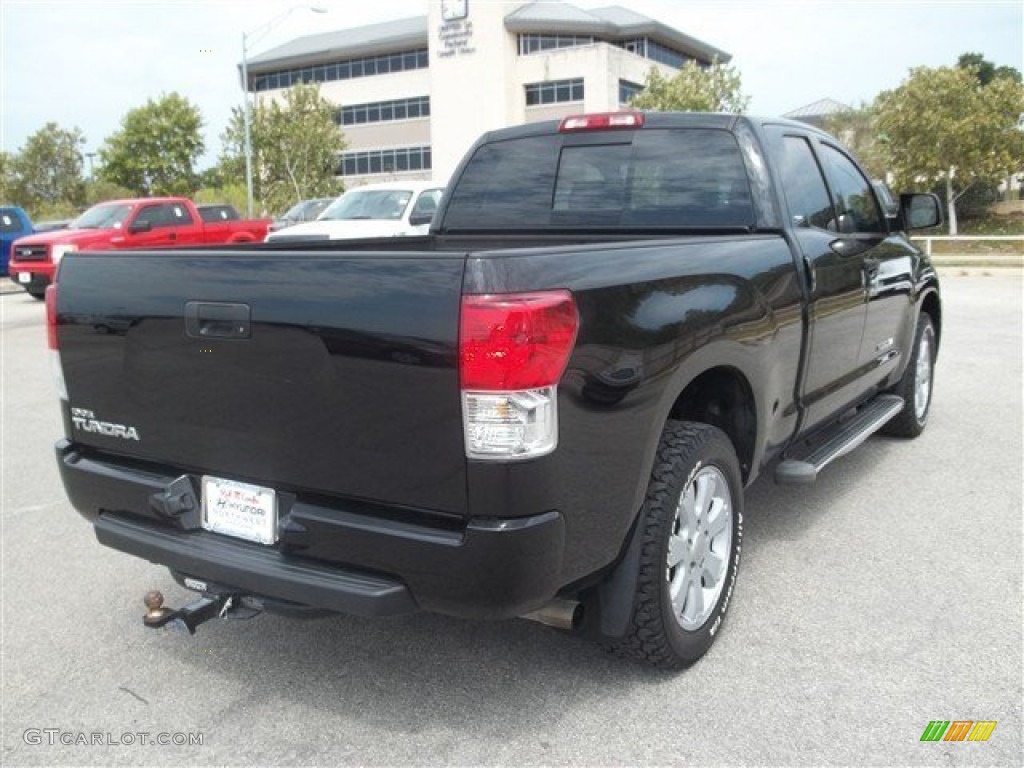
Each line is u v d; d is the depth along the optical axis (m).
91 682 3.23
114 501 3.07
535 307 2.33
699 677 3.11
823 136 4.62
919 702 2.93
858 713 2.88
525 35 61.88
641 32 63.56
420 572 2.45
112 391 3.00
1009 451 5.78
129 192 57.91
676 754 2.70
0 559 4.43
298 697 3.09
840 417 4.82
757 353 3.36
